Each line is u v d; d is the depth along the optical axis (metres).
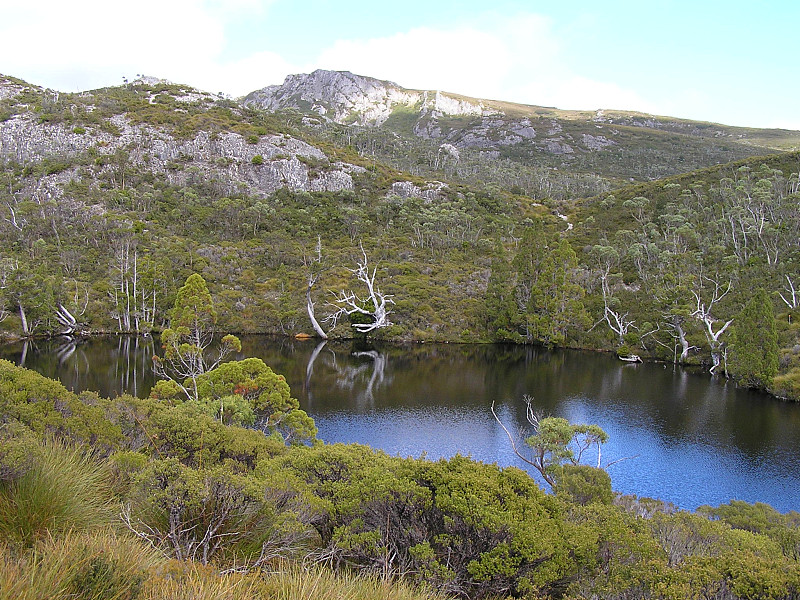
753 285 54.28
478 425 28.88
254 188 95.06
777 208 68.19
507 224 85.44
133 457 8.20
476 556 7.71
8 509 5.07
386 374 42.03
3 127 97.50
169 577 4.29
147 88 131.88
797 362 39.31
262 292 63.84
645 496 20.86
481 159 161.38
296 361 46.00
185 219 78.38
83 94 120.50
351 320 59.94
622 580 7.06
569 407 33.22
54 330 53.50
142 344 50.28
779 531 12.98
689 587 6.62
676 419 31.03
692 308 51.44
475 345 58.50
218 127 108.06
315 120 161.00
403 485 8.48
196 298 28.25
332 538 7.83
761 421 30.73
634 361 50.53
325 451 10.80
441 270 70.00
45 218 69.50
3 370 10.85
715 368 45.34
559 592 7.67
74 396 11.30
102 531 5.30
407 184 101.38
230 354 47.22
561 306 58.56
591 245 75.25
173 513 6.25
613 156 191.00
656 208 83.75
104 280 60.06
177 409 14.49
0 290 50.22
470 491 8.32
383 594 5.57
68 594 3.59
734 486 21.91
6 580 3.49
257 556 6.35
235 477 6.98
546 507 8.86
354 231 81.12
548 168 166.38
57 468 6.00
